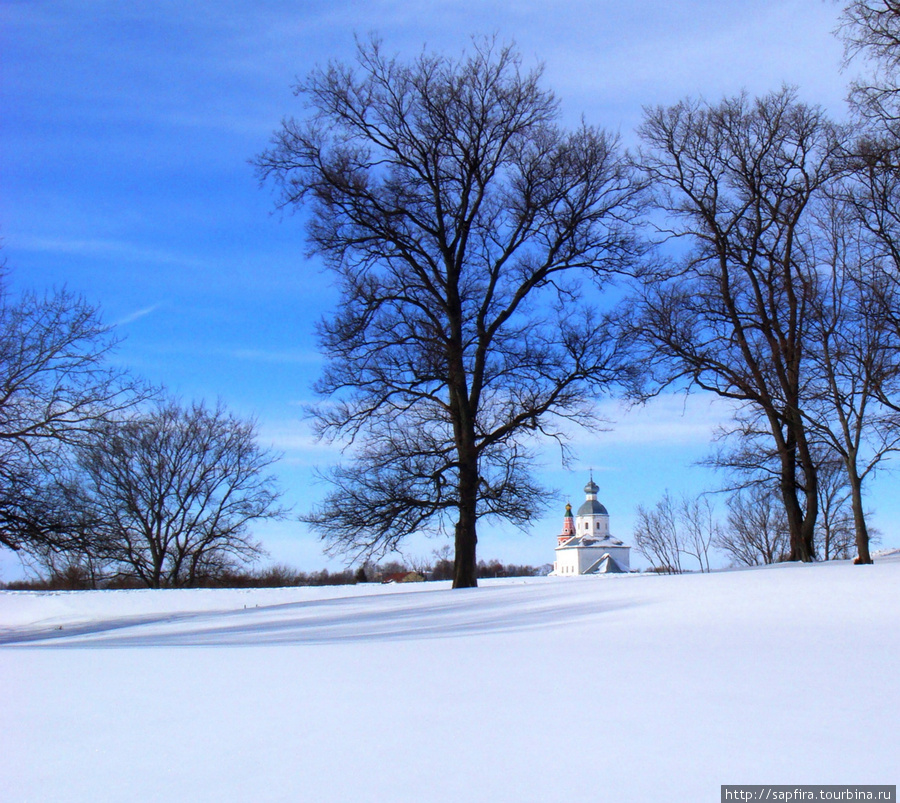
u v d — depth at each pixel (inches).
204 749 180.1
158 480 1684.3
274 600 1088.2
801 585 491.2
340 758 169.2
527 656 291.4
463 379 884.0
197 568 1752.0
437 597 681.0
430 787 149.3
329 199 868.0
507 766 159.3
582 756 163.3
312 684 251.9
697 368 962.1
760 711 193.0
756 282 983.6
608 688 224.4
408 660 296.4
